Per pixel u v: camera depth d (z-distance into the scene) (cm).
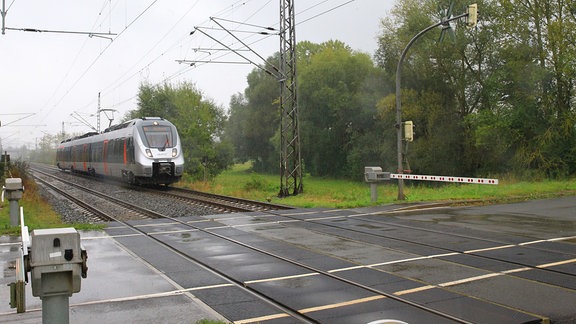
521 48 3400
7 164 3869
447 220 1452
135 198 2605
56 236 418
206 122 4119
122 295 739
